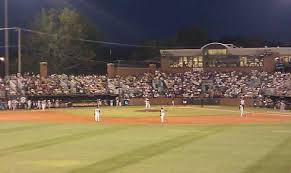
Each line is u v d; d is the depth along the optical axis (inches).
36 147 1116.5
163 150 1042.1
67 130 1524.4
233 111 2568.9
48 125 1728.6
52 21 4242.1
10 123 1835.6
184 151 1025.5
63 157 961.5
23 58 4274.1
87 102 3270.2
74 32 4274.1
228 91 3346.5
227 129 1531.7
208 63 3649.1
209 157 942.4
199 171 801.6
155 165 858.1
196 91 3440.0
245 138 1266.0
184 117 2113.7
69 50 4259.4
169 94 3440.0
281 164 856.9
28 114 2423.7
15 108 2955.2
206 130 1498.5
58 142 1205.7
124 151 1032.8
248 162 880.9
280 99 2920.8
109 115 2274.9
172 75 3646.7
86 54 4362.7
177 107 3006.9
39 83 3221.0
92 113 2468.0
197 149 1055.6
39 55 4242.1
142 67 3784.5
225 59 3614.7
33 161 918.4
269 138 1263.5
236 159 916.0
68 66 4291.3
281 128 1566.2
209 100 3351.4
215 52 3627.0
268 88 3189.0
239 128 1568.7
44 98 3122.5
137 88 3467.0
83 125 1716.3
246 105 3184.1
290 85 3080.7
